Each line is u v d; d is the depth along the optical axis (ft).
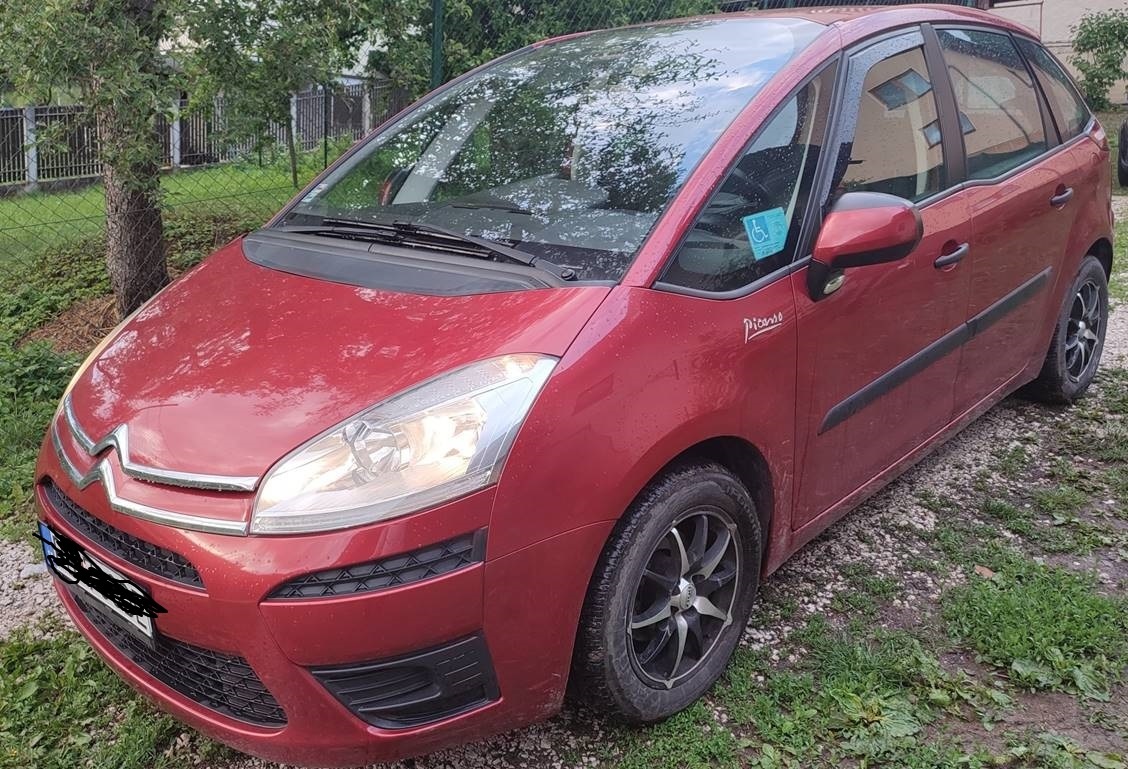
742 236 8.13
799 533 9.10
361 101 20.45
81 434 7.30
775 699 8.22
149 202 17.69
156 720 8.18
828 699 8.13
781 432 8.29
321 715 6.29
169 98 14.40
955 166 10.58
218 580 6.13
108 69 13.61
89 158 17.51
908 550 10.67
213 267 9.42
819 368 8.61
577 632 7.05
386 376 6.75
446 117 10.69
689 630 7.97
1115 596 9.66
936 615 9.45
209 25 14.67
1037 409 14.44
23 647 9.13
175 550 6.30
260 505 6.18
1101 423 13.87
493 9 22.43
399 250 8.54
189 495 6.40
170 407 6.97
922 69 10.54
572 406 6.61
